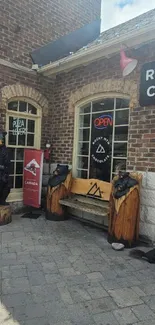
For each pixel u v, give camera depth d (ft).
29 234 16.33
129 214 14.65
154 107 15.42
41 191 21.66
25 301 9.21
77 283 10.61
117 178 15.46
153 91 15.33
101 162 19.17
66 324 8.09
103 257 13.33
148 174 15.57
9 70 20.13
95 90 19.04
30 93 21.47
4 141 18.65
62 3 23.67
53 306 8.98
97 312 8.73
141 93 15.98
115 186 15.25
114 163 18.22
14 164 21.31
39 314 8.52
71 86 21.24
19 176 21.75
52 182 19.67
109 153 18.58
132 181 14.82
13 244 14.53
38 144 22.48
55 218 19.45
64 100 21.94
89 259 13.02
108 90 18.13
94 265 12.36
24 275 11.08
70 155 21.40
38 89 22.08
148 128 15.71
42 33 22.18
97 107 19.54
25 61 21.12
